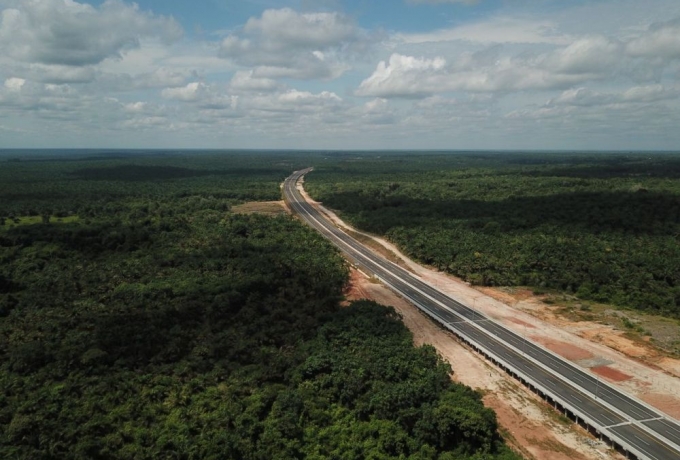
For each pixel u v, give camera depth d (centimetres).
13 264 13300
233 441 7050
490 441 7538
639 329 11931
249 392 8488
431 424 7481
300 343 10156
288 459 6888
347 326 10750
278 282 12938
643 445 7544
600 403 8650
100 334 9731
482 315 12694
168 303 11194
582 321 12531
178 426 7488
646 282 13988
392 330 10775
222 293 11700
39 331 9912
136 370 8981
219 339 10031
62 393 8175
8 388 8194
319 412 7981
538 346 10862
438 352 10844
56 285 12138
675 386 9462
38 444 6994
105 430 7425
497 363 10300
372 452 7138
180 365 9100
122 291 11750
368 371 8981
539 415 8644
